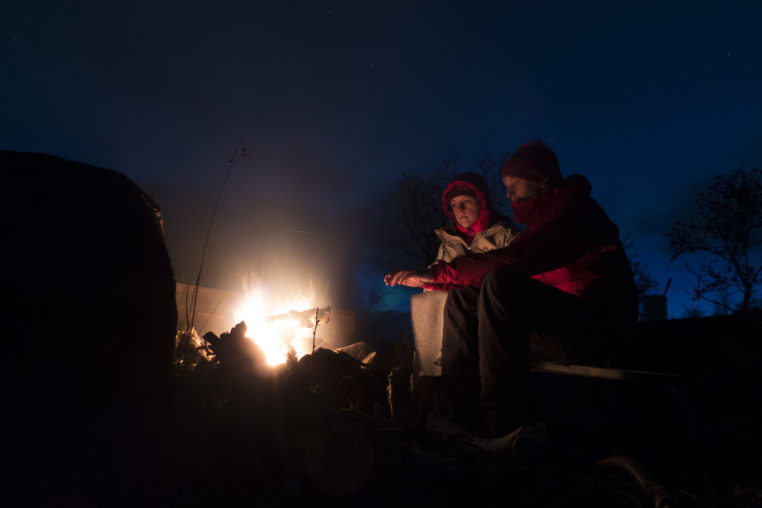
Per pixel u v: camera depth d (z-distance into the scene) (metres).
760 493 1.71
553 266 2.39
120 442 1.36
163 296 1.72
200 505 1.40
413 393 2.94
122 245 1.64
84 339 1.39
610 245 2.52
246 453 1.70
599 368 2.17
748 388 2.10
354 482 1.79
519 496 1.76
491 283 2.27
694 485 1.85
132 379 1.50
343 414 2.34
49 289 1.36
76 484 1.20
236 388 2.04
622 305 2.50
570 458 2.09
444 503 1.71
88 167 1.77
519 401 2.20
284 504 1.55
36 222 1.45
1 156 1.57
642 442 2.23
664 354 2.38
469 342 2.55
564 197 2.55
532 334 2.50
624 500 1.77
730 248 9.23
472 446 2.13
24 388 1.22
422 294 3.14
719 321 2.26
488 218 3.33
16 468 1.13
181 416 1.74
